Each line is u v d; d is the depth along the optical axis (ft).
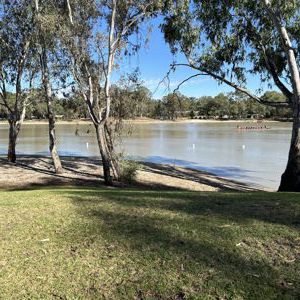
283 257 14.99
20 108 77.00
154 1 53.98
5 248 16.34
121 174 60.49
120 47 57.31
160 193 28.17
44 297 12.71
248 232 17.38
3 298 12.67
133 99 64.03
